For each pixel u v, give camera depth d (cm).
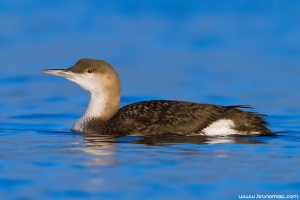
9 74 2373
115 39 3042
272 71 2417
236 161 1138
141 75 2366
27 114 1709
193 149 1220
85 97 2005
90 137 1343
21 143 1292
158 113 1353
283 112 1758
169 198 974
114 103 1416
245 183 1031
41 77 2328
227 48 2848
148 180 1042
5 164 1129
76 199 973
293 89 2106
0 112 1738
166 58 2669
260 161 1141
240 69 2456
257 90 2094
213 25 3238
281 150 1216
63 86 2177
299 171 1082
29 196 983
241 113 1351
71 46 2898
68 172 1084
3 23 3294
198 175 1065
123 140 1303
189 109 1348
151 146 1241
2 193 993
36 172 1086
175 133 1330
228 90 2098
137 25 3281
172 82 2241
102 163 1130
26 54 2747
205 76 2342
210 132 1331
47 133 1409
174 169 1093
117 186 1020
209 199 973
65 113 1736
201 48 2858
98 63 1416
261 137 1334
